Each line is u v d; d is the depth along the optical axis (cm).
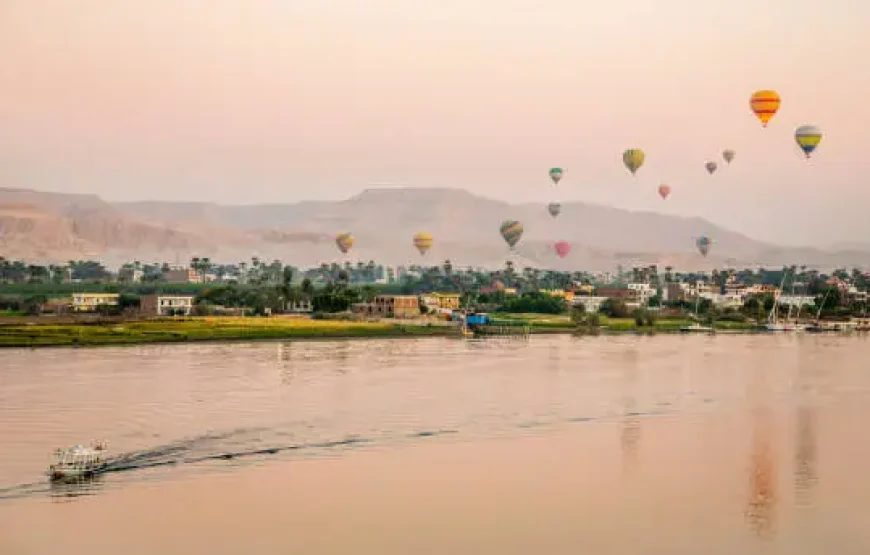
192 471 7275
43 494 6606
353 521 6091
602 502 6550
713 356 17388
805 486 6988
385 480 7081
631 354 17638
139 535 5797
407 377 13000
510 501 6562
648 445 8394
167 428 8838
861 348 19912
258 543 5688
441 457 7812
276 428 8900
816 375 14025
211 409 9925
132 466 7400
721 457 7919
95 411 9738
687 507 6438
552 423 9419
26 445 8056
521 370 14225
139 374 12950
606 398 11188
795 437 8794
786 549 5631
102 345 17650
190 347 17638
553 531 5931
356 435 8650
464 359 16000
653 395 11519
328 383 12175
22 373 12925
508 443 8412
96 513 6200
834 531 5947
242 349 17325
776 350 19150
